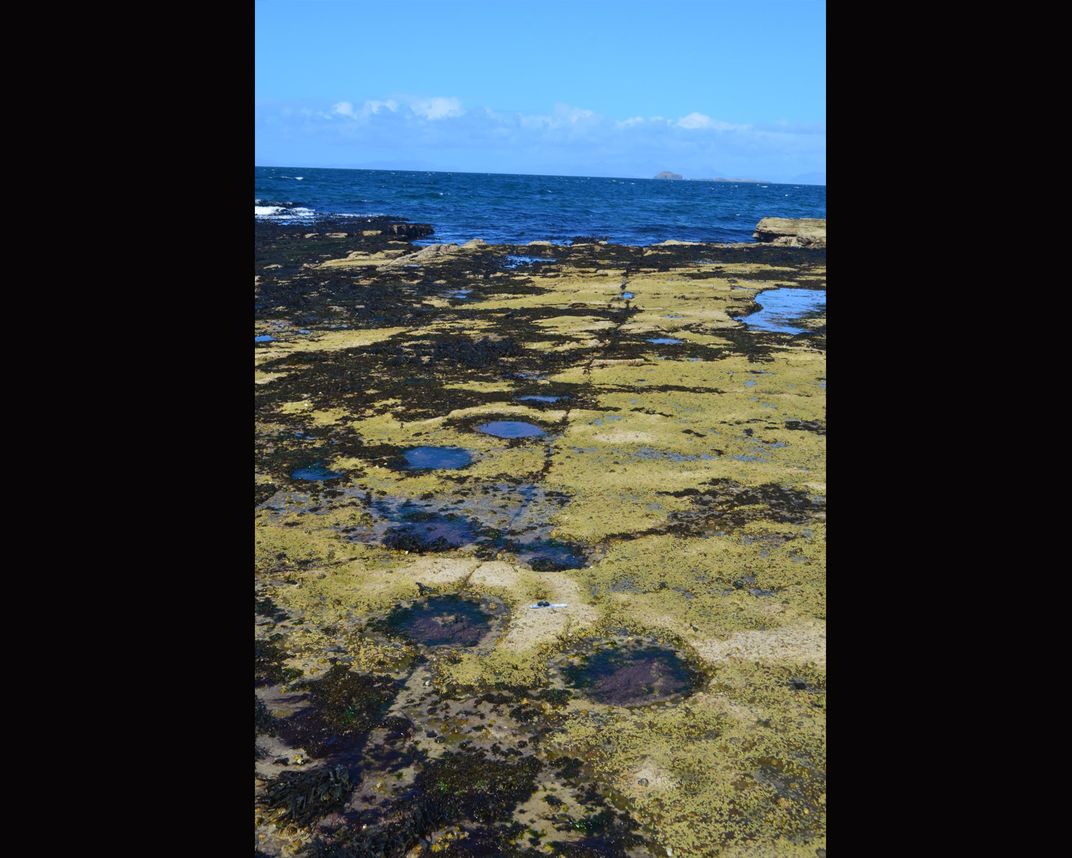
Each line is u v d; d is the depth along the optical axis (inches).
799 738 189.5
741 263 1232.2
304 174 6845.5
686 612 246.8
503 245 1398.9
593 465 377.7
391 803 169.2
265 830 161.3
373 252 1300.4
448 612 248.1
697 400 482.9
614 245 1462.8
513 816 165.6
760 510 326.3
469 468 374.6
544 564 278.8
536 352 617.9
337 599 255.4
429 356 603.8
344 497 342.0
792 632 236.2
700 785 174.1
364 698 204.7
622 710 200.4
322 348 635.5
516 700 204.7
